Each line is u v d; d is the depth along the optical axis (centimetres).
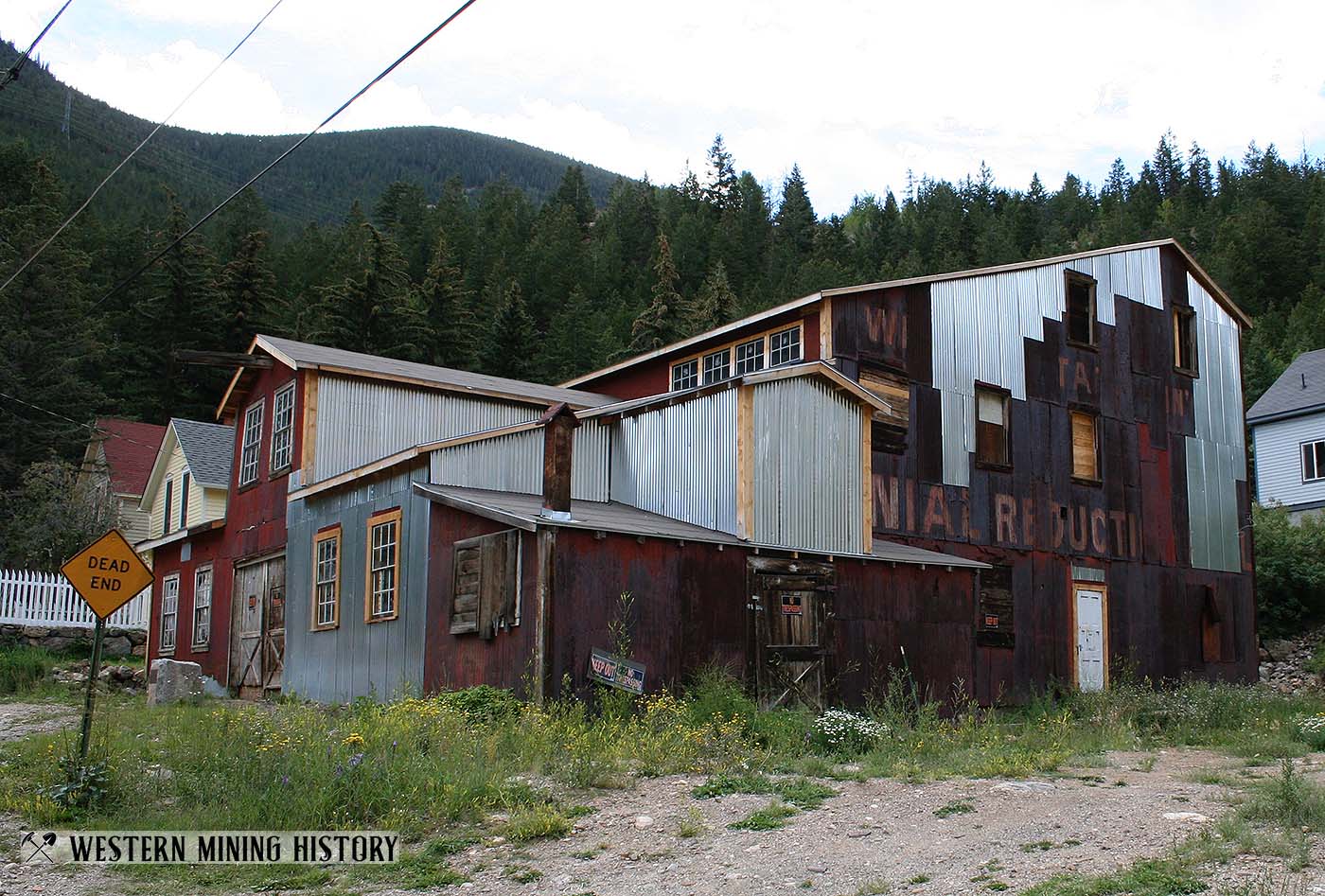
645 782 1038
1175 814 851
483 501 1482
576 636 1359
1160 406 2645
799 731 1285
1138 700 1873
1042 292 2452
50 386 4138
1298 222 10756
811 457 1709
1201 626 2609
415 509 1631
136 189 12475
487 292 7525
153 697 1716
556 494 1409
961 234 11588
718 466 1638
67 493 3234
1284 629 3077
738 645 1523
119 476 3994
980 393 2289
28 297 4225
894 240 11838
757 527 1598
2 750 1192
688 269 9588
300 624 1934
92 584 1020
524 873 771
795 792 968
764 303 8156
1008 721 1927
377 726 1165
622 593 1412
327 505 1889
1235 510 2764
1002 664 2181
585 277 8881
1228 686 2125
